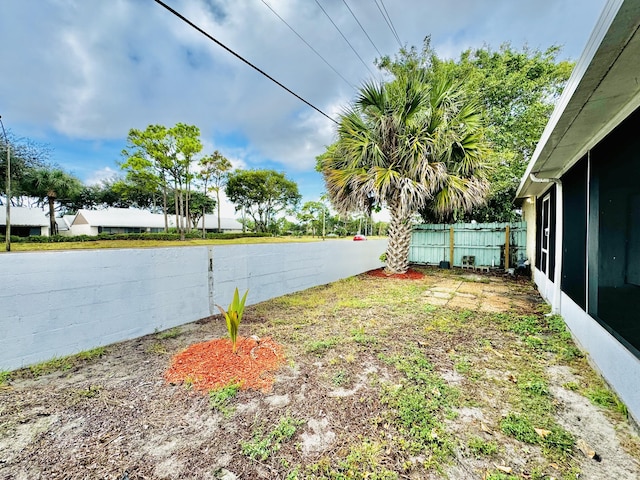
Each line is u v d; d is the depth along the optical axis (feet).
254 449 5.03
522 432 5.42
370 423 5.71
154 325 10.94
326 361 8.44
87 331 9.16
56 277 8.51
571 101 6.16
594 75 5.13
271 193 108.27
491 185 25.89
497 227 28.27
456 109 20.12
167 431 5.50
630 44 4.24
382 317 12.90
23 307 7.91
